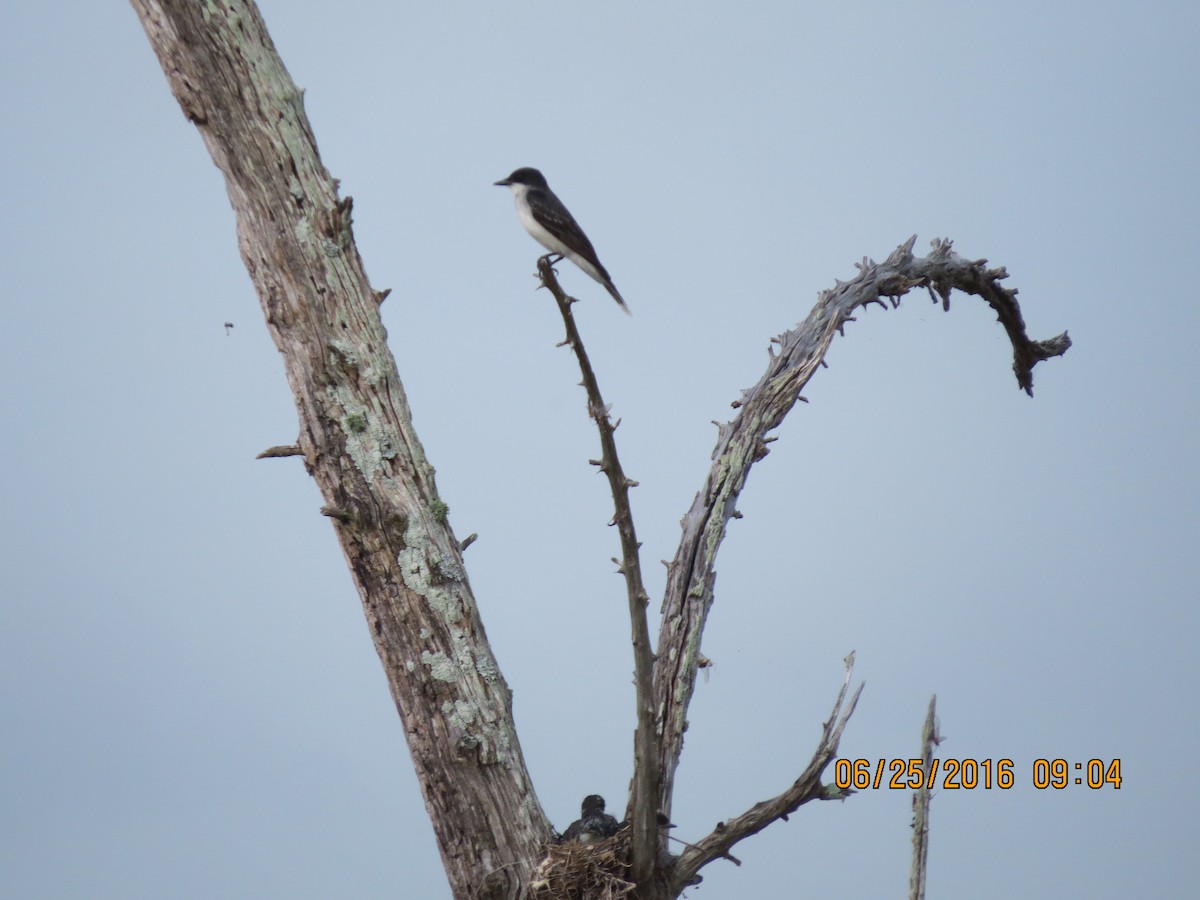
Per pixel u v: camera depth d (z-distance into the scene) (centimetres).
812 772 1252
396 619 1262
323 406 1288
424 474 1300
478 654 1271
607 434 1164
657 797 1214
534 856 1232
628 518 1186
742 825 1265
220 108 1309
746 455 1538
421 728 1252
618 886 1201
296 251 1302
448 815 1241
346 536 1274
